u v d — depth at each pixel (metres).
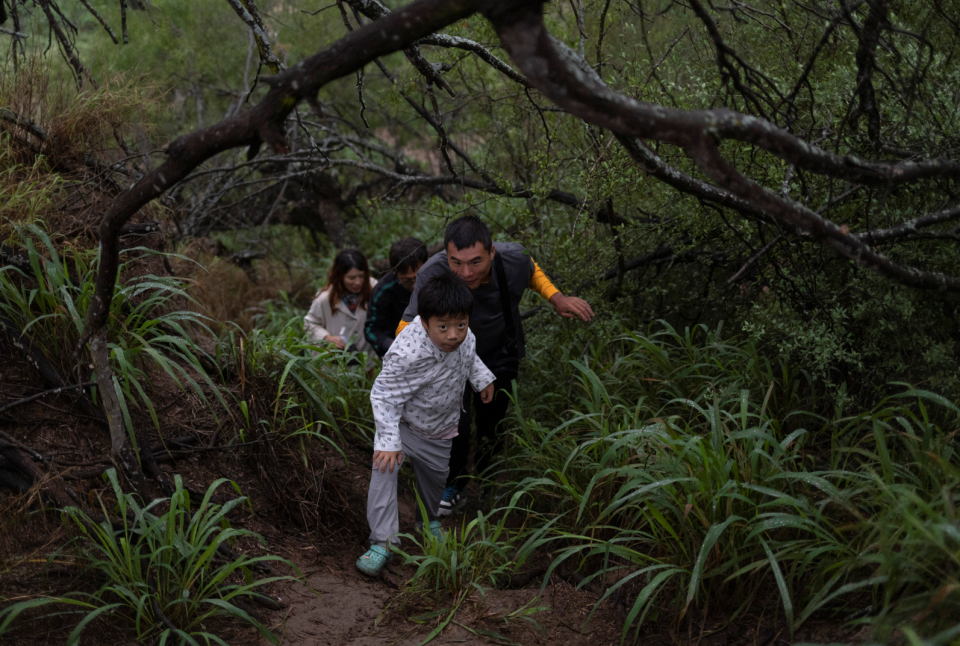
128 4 5.88
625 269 4.29
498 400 3.61
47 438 2.83
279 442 3.33
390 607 2.72
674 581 2.51
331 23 6.69
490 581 2.89
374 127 7.82
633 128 1.45
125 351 2.96
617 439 3.03
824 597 2.27
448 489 3.58
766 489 2.32
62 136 3.67
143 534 2.38
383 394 3.00
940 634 1.54
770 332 3.38
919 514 2.06
